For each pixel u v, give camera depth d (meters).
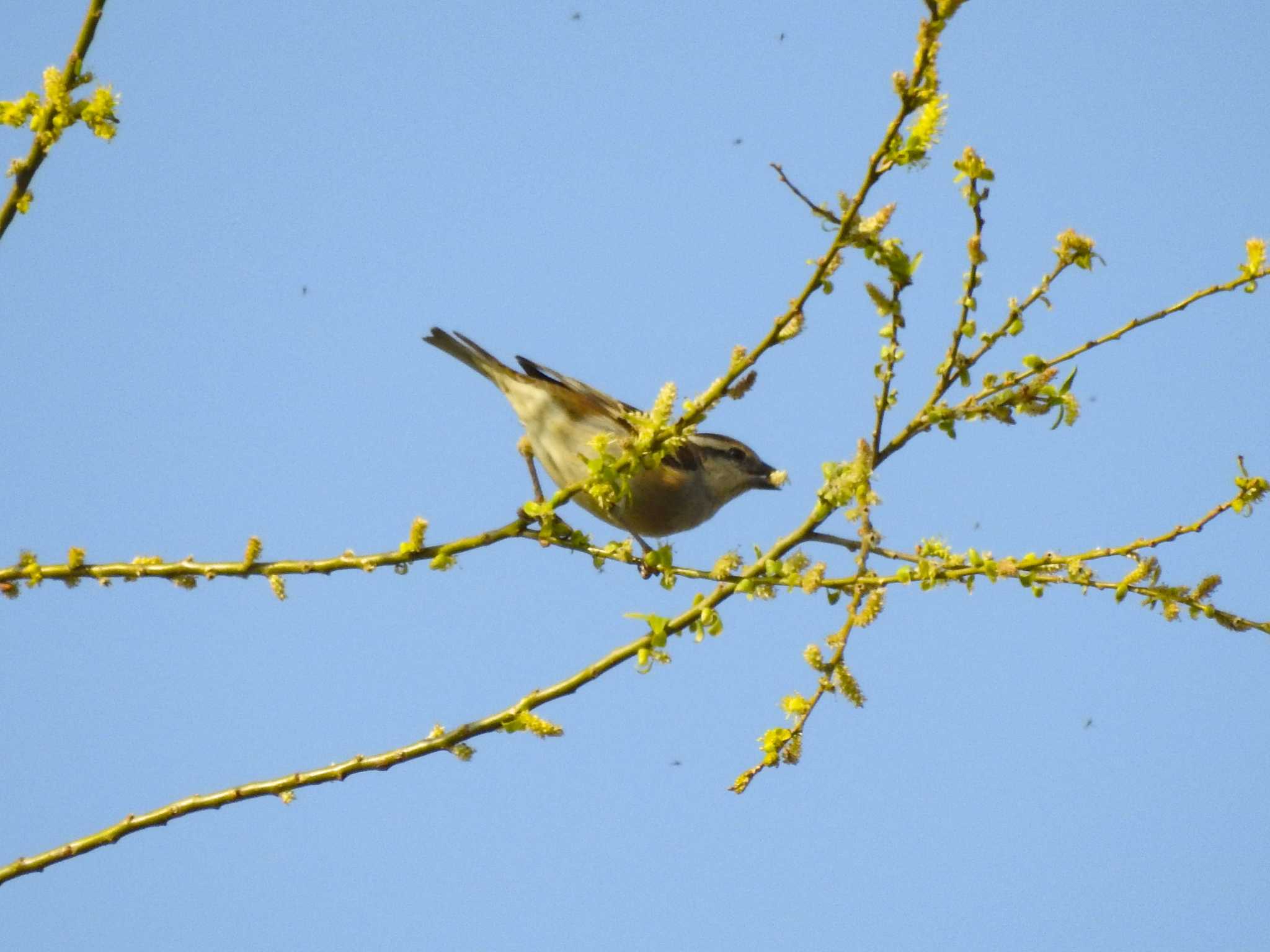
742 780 9.33
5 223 10.19
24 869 9.92
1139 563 10.21
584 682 10.22
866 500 9.86
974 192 10.15
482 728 10.23
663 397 9.97
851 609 9.62
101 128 10.17
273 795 10.17
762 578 9.96
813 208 9.05
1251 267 10.12
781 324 9.39
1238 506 10.28
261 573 10.92
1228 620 10.09
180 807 10.16
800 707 9.43
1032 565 10.23
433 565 10.82
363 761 10.27
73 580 10.91
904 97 8.59
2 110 10.08
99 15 10.05
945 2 8.42
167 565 10.89
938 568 10.04
